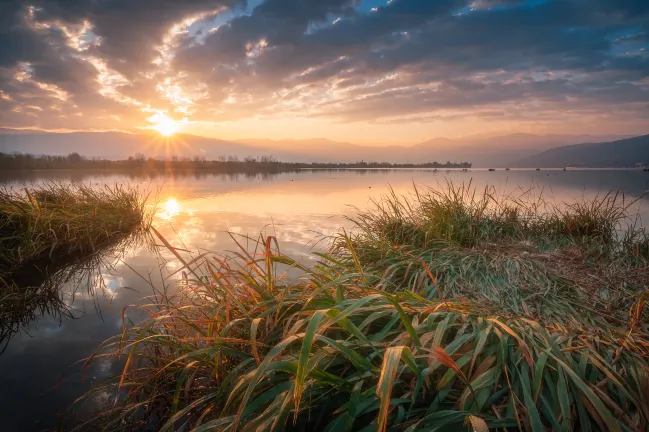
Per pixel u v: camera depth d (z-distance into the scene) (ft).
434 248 11.70
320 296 6.04
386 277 8.79
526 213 16.48
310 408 4.15
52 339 7.73
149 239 17.81
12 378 6.22
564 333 5.37
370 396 3.98
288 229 19.43
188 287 7.66
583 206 16.19
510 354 4.43
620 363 4.65
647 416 3.82
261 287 6.40
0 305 9.46
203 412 4.73
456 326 5.15
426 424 3.64
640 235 13.19
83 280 11.80
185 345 5.96
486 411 3.95
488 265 9.44
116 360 6.82
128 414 5.30
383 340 5.34
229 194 40.01
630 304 6.98
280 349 3.74
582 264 9.83
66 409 5.41
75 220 17.19
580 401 3.91
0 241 13.12
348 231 18.52
